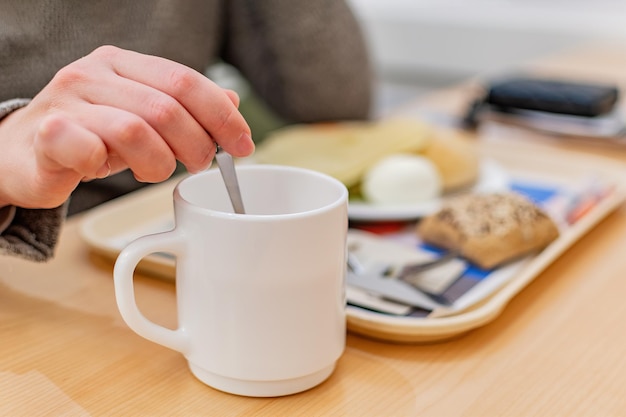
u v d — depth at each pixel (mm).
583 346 795
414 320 788
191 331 733
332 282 728
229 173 727
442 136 1152
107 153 697
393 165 1055
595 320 828
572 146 1261
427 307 811
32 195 747
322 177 757
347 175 1043
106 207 985
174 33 1118
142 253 715
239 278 709
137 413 719
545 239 913
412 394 742
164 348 783
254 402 730
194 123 710
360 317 790
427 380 756
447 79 2697
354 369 766
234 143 720
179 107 705
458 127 1332
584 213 999
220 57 1410
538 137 1301
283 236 705
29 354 771
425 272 877
